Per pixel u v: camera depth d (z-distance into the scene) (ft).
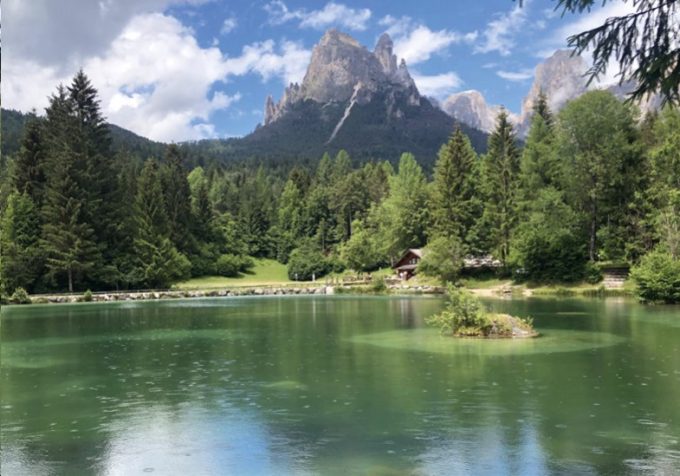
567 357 53.16
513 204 198.39
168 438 30.45
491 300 135.13
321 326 84.99
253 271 311.88
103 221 195.52
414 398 37.88
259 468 25.89
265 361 53.57
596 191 167.84
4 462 27.14
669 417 32.86
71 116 194.90
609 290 151.74
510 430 30.66
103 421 33.83
